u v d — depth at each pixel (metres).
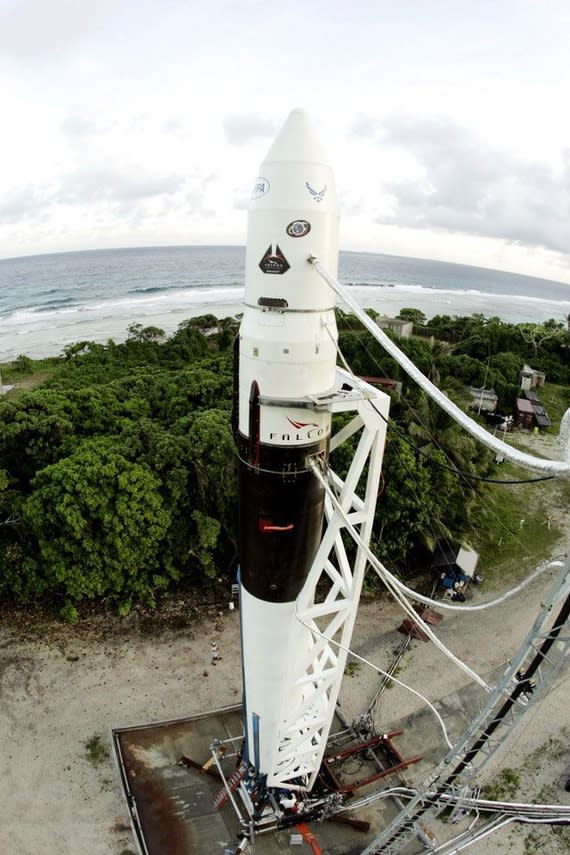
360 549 13.85
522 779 19.44
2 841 16.89
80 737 20.36
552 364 75.25
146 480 25.20
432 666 24.42
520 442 51.59
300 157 11.78
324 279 12.24
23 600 26.58
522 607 28.56
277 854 16.73
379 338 10.85
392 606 28.16
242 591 15.84
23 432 29.42
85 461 25.41
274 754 16.47
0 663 23.53
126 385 41.34
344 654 15.55
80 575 24.97
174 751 19.77
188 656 24.36
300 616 14.42
